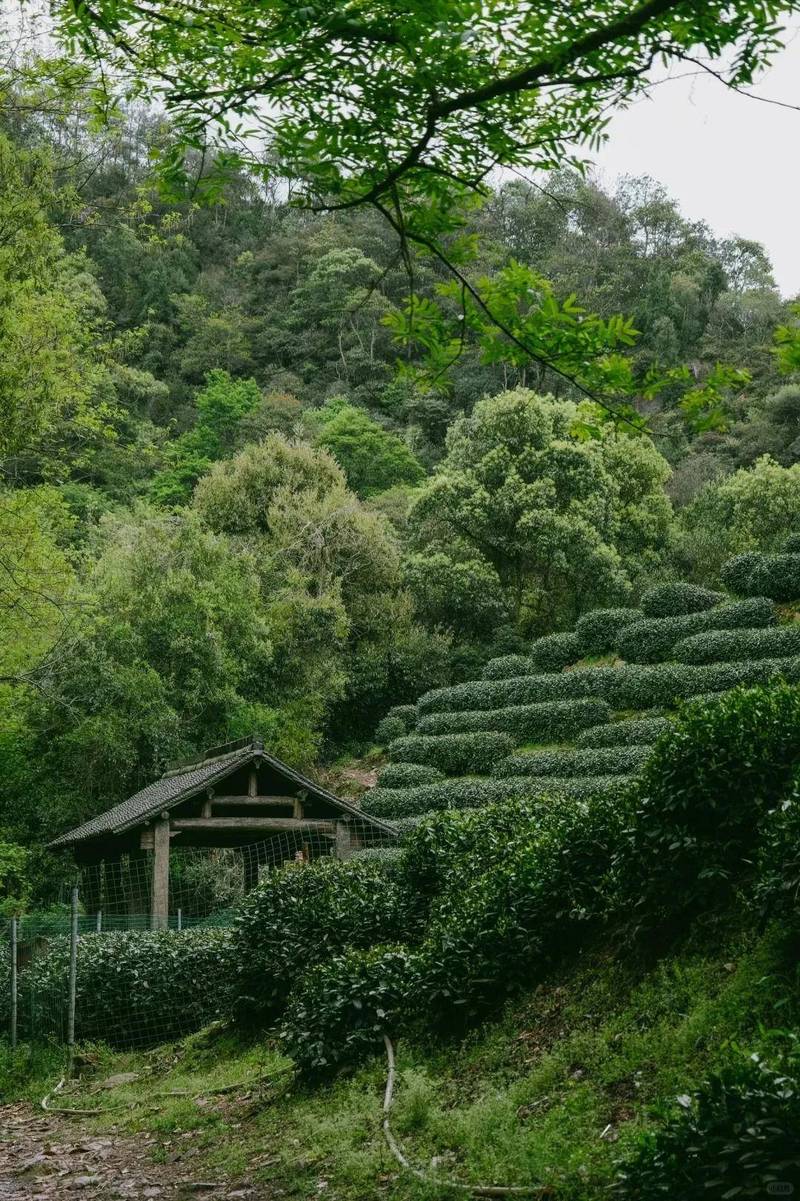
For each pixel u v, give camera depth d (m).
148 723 23.70
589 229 81.88
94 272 67.62
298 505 36.44
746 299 79.62
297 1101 7.67
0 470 15.60
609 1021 6.31
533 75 4.13
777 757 6.52
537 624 40.06
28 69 10.09
